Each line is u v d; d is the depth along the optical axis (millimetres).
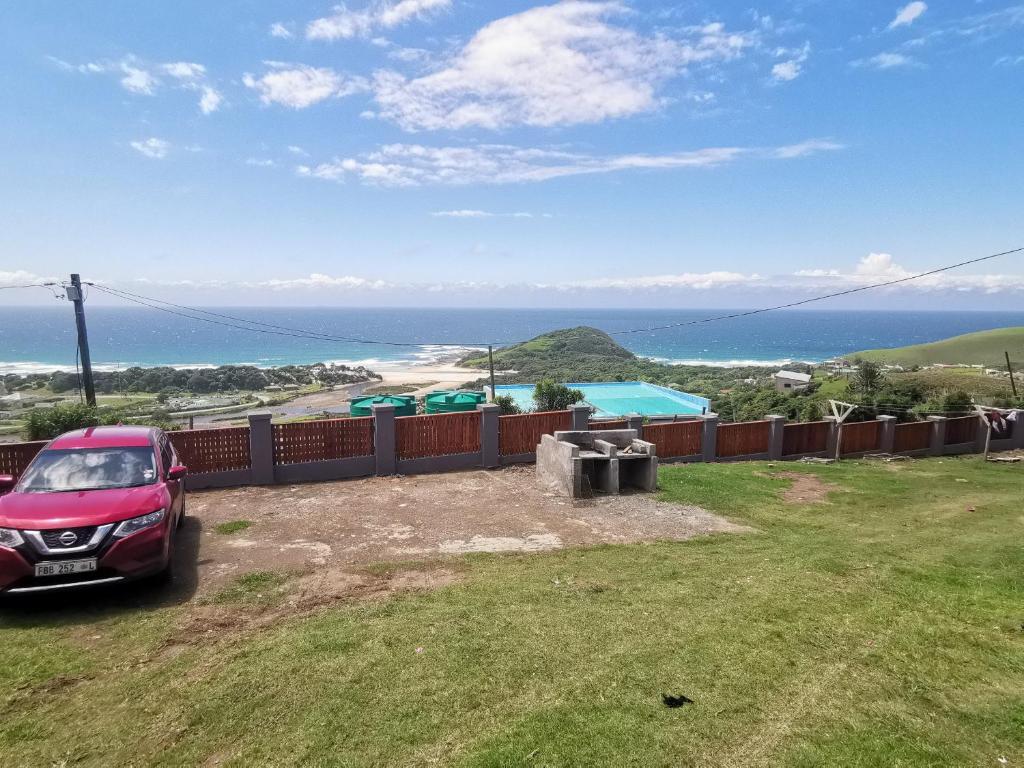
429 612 5227
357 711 3670
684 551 7367
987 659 4562
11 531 5113
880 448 18422
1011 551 7566
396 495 9961
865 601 5676
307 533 7703
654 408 33344
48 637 4699
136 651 4484
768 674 4230
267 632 4824
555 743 3359
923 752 3377
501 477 11711
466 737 3416
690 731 3520
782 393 42188
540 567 6633
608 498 10164
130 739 3398
